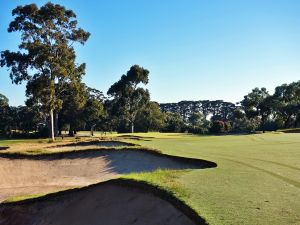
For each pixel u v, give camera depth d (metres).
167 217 13.20
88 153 34.84
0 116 107.00
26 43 61.81
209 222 11.16
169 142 42.12
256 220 11.20
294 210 12.07
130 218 14.66
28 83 61.38
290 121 117.94
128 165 31.61
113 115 110.62
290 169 19.73
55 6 63.19
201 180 16.73
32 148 41.00
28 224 19.05
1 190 30.53
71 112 95.69
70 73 65.44
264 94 115.56
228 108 194.00
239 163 22.39
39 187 31.09
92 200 17.67
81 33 66.00
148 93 107.25
